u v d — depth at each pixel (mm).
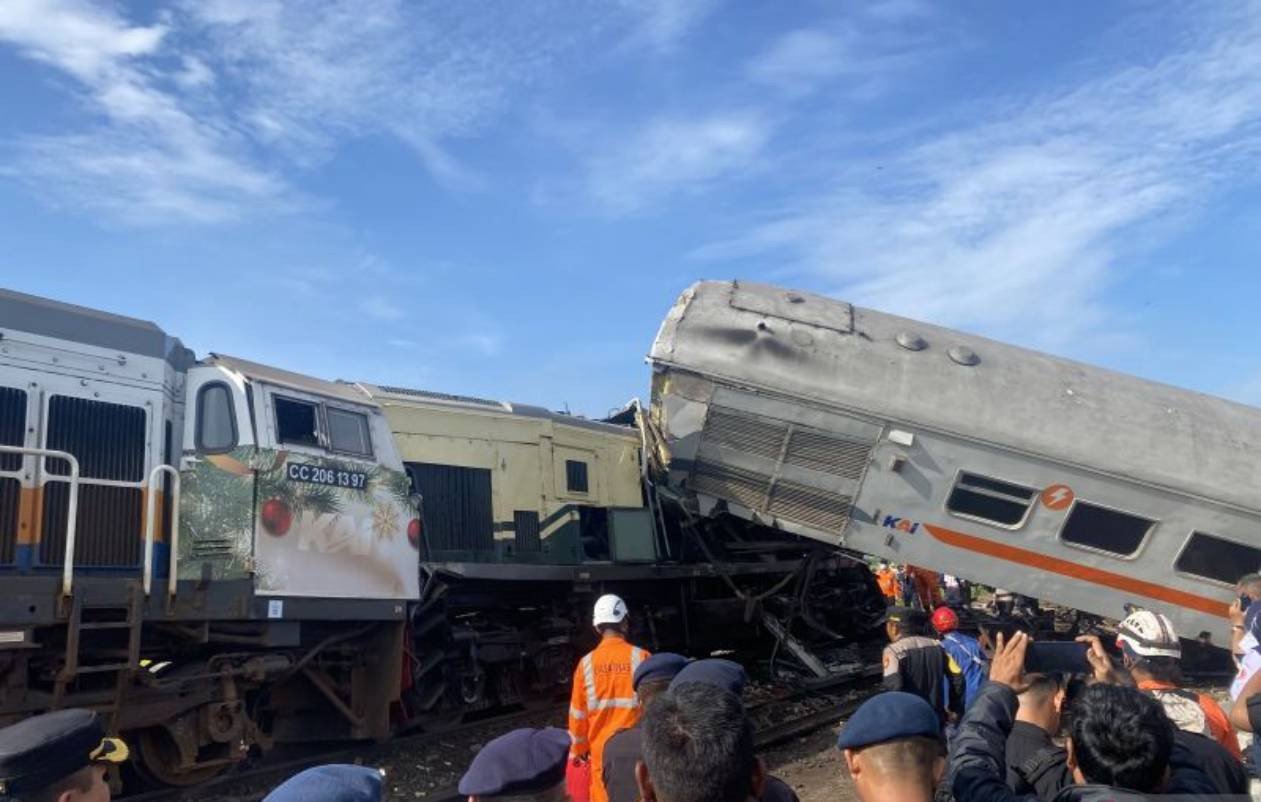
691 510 13289
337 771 2367
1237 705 4578
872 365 12453
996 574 12367
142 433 8391
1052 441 12008
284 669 8797
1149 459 11953
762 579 16172
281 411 9148
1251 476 11945
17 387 7668
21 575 7297
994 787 3000
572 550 13547
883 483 12328
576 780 5246
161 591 7734
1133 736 2936
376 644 9984
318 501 9133
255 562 8469
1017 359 13102
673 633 15141
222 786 8391
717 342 12523
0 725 6777
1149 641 4449
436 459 12414
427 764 9641
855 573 18781
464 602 12086
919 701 2814
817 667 14758
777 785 3258
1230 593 11969
